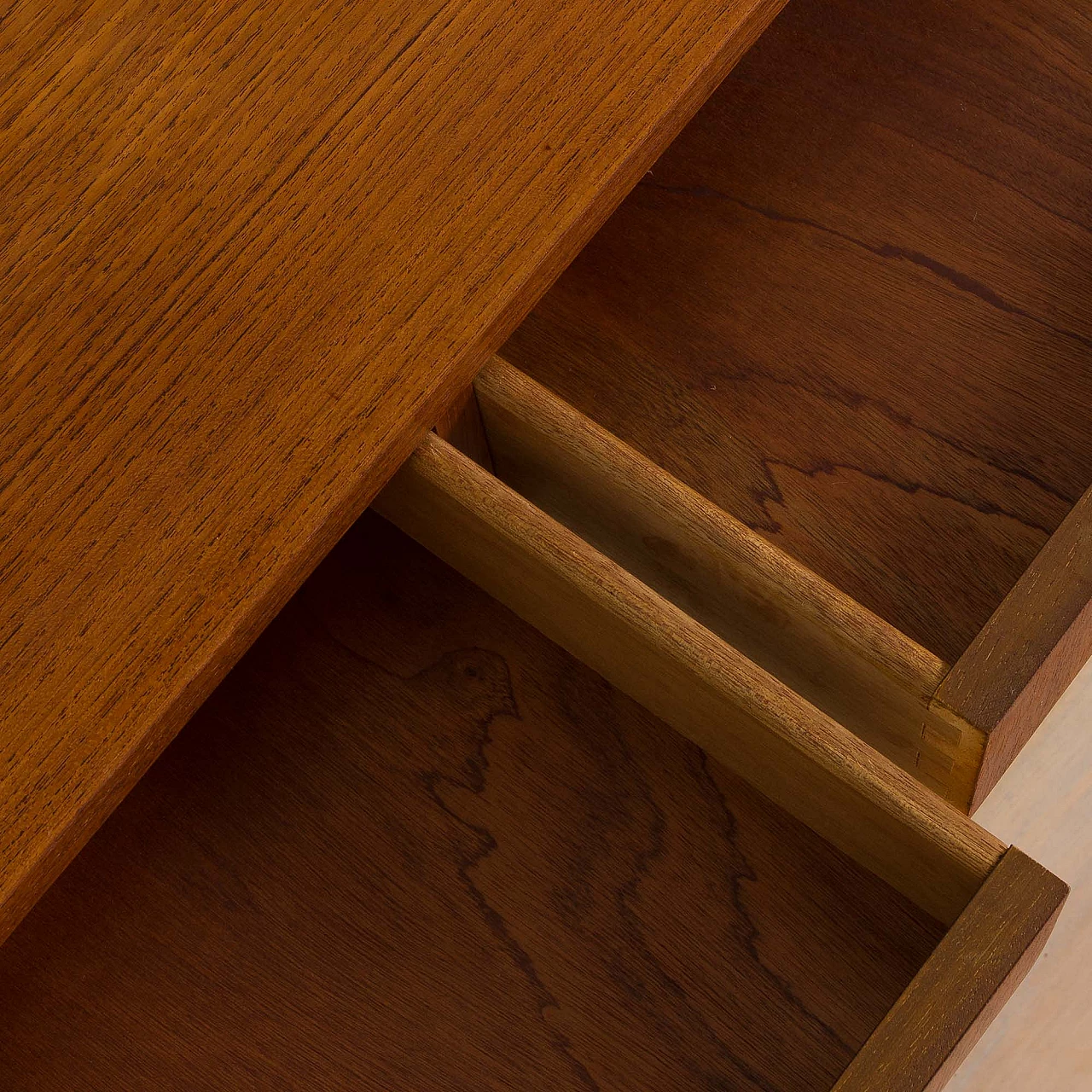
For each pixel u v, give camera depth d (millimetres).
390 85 1323
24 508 1281
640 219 1478
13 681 1266
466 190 1312
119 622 1270
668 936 1366
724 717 1312
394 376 1293
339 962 1371
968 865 1269
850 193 1474
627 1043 1355
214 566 1275
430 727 1402
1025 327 1441
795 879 1369
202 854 1389
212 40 1331
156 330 1299
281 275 1304
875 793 1275
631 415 1448
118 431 1289
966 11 1498
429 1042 1359
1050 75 1484
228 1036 1363
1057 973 1496
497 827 1386
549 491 1385
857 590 1414
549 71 1324
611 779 1388
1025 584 1291
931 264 1456
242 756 1401
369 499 1300
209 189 1313
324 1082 1356
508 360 1463
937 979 1256
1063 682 1352
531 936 1369
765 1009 1355
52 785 1255
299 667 1415
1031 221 1460
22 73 1332
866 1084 1248
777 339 1452
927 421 1432
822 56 1500
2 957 1378
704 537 1319
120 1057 1362
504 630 1415
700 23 1330
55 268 1307
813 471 1431
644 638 1300
